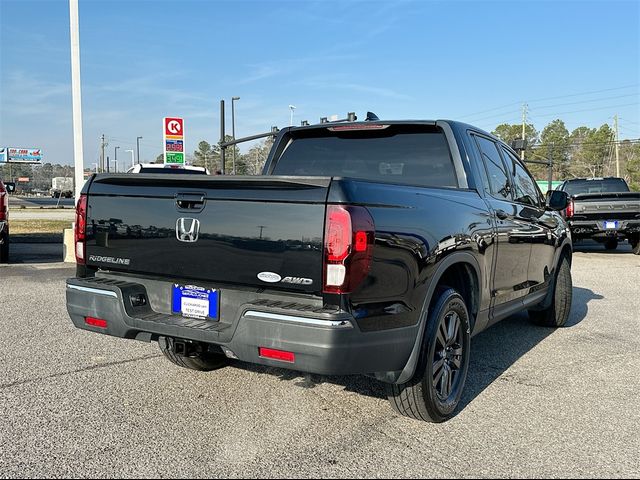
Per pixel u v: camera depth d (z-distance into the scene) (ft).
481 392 13.93
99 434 11.00
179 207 10.96
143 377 14.40
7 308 22.38
